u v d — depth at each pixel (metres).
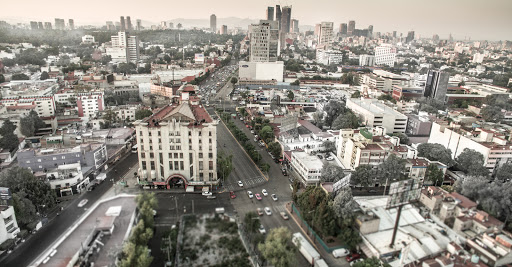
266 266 131.00
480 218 150.12
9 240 138.12
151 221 140.12
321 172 189.62
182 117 185.50
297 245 136.50
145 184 189.88
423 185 196.25
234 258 131.00
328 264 134.75
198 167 191.62
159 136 184.00
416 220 155.88
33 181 163.88
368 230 144.62
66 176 183.75
